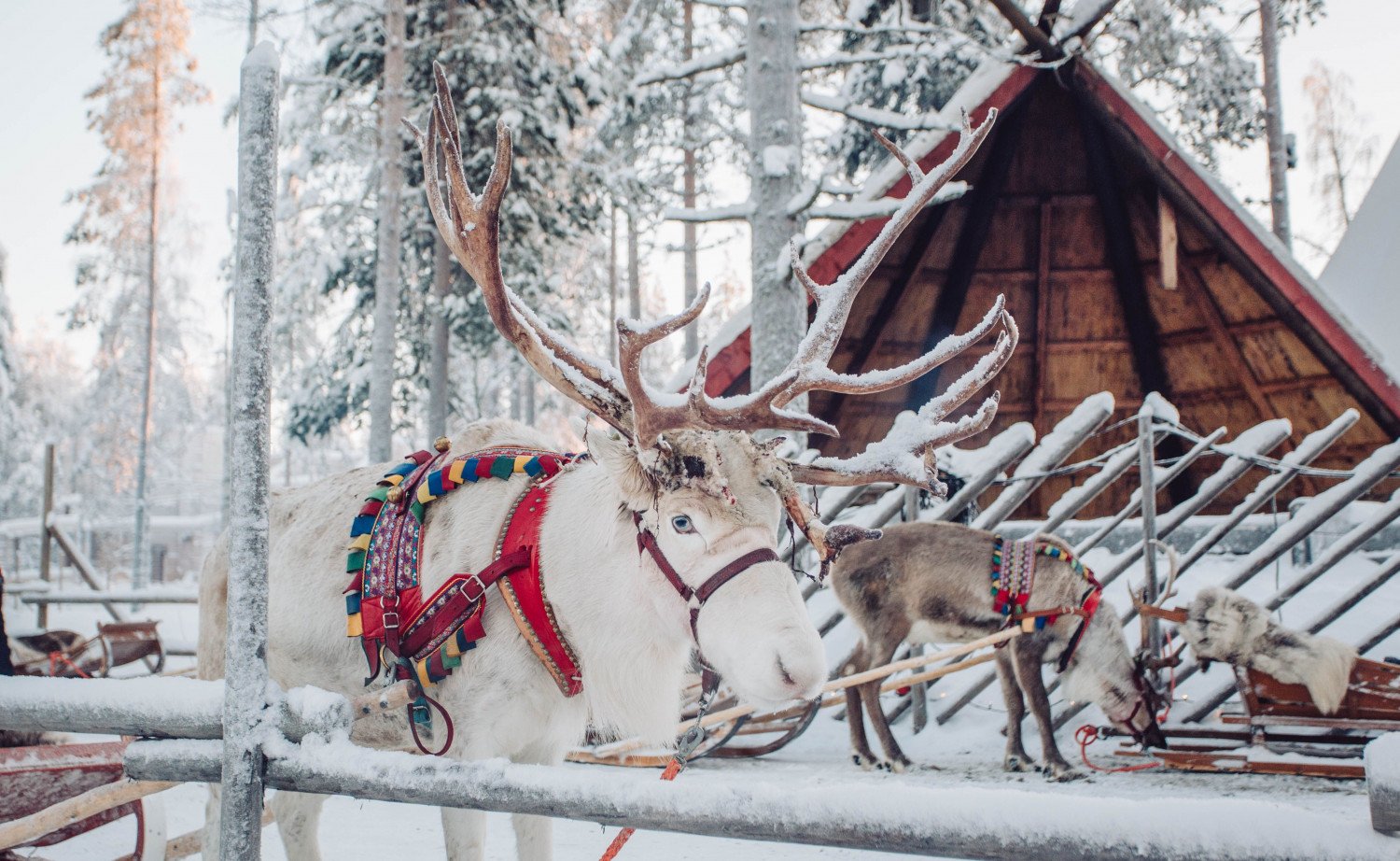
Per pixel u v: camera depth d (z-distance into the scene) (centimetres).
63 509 3903
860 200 869
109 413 3631
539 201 1634
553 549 281
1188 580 945
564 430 3025
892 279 984
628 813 179
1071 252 1026
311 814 310
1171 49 1666
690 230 2138
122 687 237
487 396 2298
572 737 293
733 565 247
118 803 240
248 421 222
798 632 237
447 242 273
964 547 608
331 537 313
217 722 224
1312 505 684
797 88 770
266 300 223
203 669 352
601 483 285
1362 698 558
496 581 272
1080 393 1145
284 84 1516
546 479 297
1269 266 876
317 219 1747
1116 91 870
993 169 930
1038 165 955
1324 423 1024
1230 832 143
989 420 283
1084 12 848
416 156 1611
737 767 602
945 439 285
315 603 304
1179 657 673
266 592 222
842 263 855
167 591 1059
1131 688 596
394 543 288
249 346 221
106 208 2864
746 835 171
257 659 219
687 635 259
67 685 242
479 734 271
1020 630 584
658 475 255
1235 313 986
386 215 1369
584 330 2698
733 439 263
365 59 1581
